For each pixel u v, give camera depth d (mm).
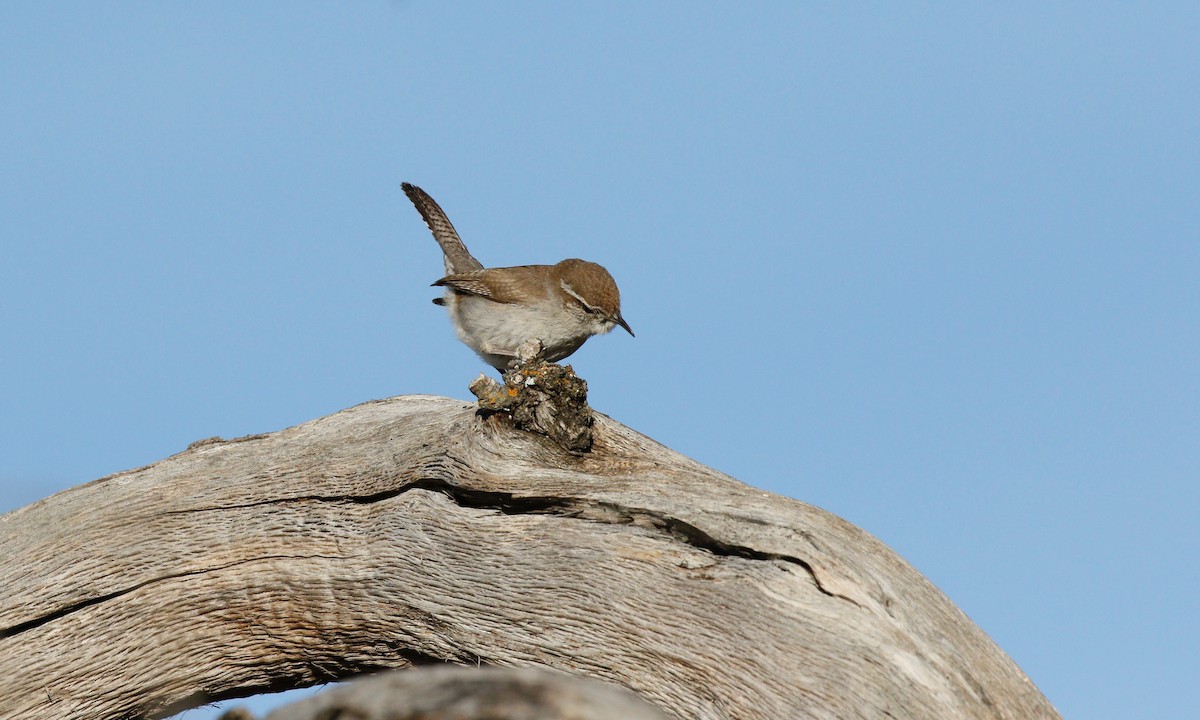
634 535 10898
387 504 12117
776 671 9812
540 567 11133
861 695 9469
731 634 10070
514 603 11234
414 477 12008
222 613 12484
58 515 12758
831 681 9594
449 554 11633
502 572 11320
